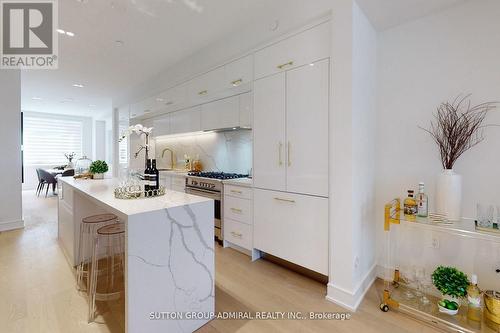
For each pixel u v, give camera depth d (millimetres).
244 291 2146
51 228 3861
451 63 1992
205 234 1746
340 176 1942
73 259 2551
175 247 1572
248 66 2727
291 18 2238
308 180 2207
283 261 2711
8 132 3734
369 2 1889
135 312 1390
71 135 8633
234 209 2951
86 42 3062
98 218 2480
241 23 2658
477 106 1889
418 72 2150
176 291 1579
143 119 5340
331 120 1993
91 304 1841
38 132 8031
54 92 5461
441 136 2041
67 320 1735
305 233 2240
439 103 2053
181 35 2908
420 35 2131
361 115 2020
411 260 2209
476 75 1891
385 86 2336
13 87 3760
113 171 6051
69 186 2682
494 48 1822
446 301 1760
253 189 2713
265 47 2541
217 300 2016
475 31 1888
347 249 1914
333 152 1979
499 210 1774
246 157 3621
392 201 2191
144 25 2684
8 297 2002
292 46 2299
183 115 4199
